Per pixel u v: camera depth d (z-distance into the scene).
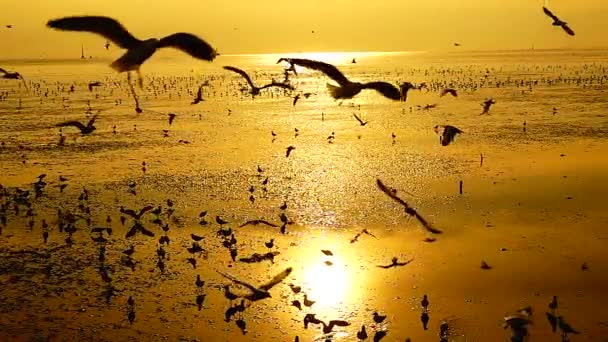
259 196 58.53
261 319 34.53
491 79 193.62
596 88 150.38
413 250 44.34
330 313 35.28
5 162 74.44
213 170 69.00
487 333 32.97
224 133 93.94
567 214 51.94
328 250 44.28
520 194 57.66
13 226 50.69
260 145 83.56
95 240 45.09
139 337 32.94
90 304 36.47
